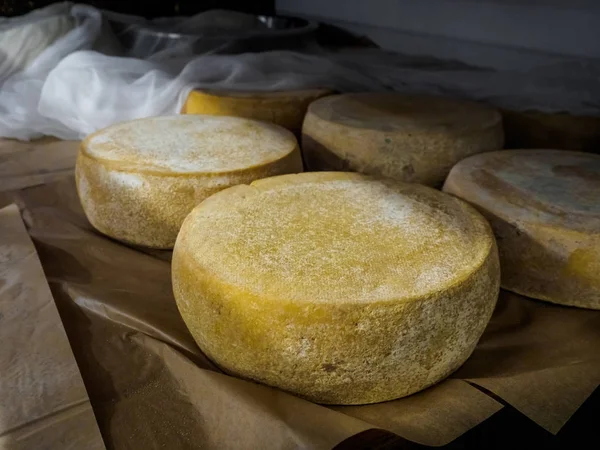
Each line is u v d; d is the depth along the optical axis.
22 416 0.78
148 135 1.36
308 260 0.85
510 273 1.10
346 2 2.45
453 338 0.84
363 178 1.14
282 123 1.73
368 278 0.81
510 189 1.15
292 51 2.03
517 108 1.67
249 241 0.89
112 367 0.92
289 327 0.77
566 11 1.71
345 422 0.75
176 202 1.16
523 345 0.98
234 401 0.79
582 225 1.02
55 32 1.93
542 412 0.83
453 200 1.06
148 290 1.12
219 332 0.83
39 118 1.81
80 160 1.27
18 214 1.33
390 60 2.09
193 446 0.78
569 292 1.05
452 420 0.81
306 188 1.08
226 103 1.68
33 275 1.09
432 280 0.81
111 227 1.25
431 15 2.12
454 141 1.38
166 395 0.86
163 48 2.09
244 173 1.17
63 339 0.93
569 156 1.33
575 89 1.65
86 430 0.76
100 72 1.78
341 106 1.61
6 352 0.90
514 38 1.87
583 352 0.95
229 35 2.08
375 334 0.78
